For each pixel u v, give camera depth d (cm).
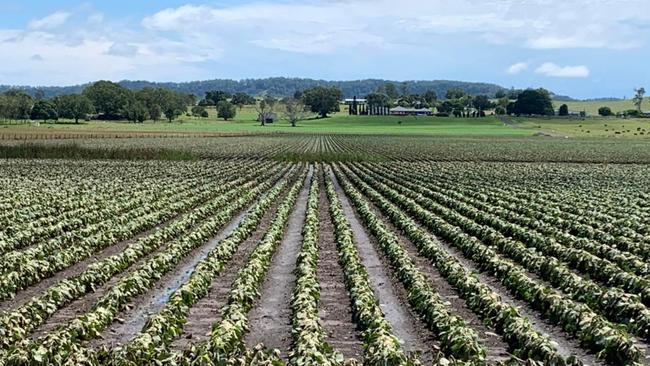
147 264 2183
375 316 1623
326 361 1274
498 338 1636
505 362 1337
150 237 2669
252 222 3195
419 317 1819
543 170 6769
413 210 3653
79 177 5394
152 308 1897
